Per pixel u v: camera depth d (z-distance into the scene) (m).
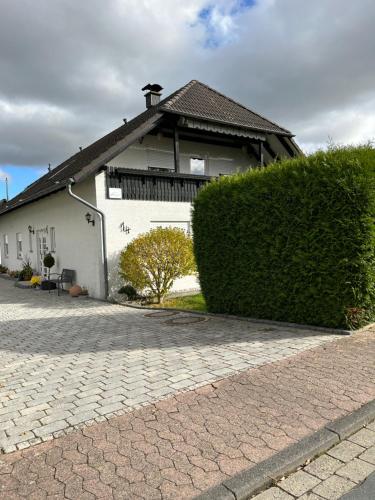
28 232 18.34
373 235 5.95
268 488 2.56
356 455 2.89
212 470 2.66
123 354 5.57
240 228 7.46
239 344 5.70
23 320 8.93
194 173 14.88
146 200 12.13
